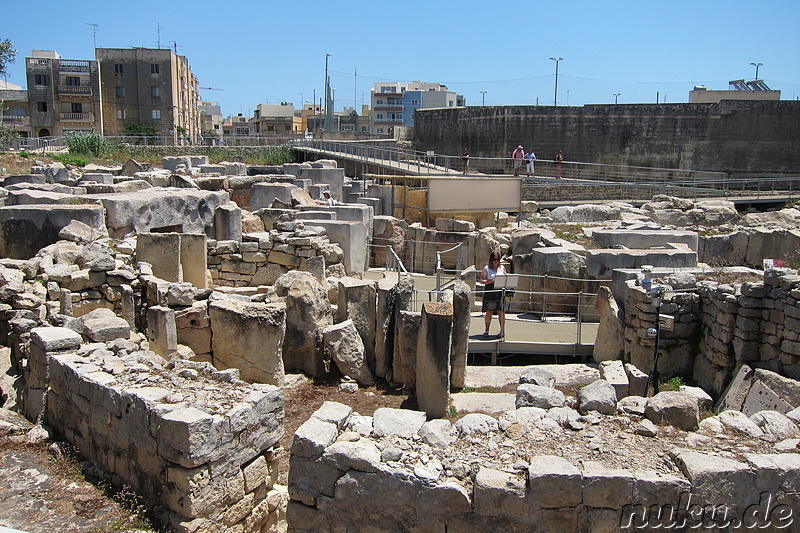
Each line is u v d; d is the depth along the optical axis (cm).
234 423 622
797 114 4159
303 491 594
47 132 6819
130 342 861
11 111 6806
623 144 4381
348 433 614
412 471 566
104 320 916
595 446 602
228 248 1491
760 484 560
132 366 739
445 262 2006
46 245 1259
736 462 566
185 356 985
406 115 10188
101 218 1312
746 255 1747
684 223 2233
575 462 573
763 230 1747
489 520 553
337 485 580
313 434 595
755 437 626
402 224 2105
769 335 988
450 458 585
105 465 682
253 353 1007
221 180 2355
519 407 729
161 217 1518
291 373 1098
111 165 3691
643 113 4319
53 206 1286
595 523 549
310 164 3500
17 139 4294
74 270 1071
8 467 689
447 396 907
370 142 5456
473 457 588
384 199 2369
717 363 1056
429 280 1780
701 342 1113
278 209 1869
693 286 1145
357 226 1720
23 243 1249
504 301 1234
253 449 649
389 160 4047
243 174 3039
